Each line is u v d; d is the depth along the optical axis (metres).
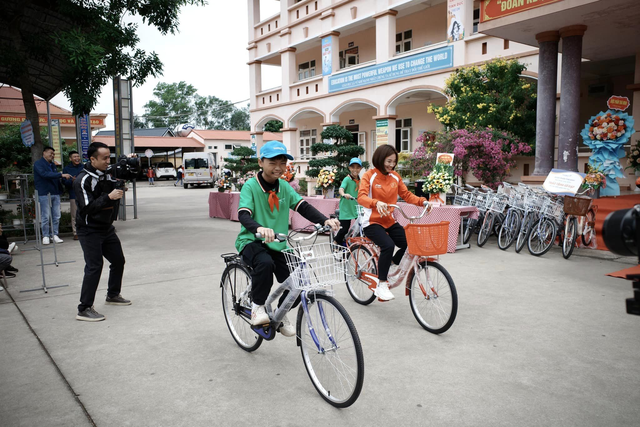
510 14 8.13
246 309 3.47
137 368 3.38
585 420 2.62
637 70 10.23
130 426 2.62
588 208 6.39
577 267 6.27
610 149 8.53
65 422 2.66
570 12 7.53
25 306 4.87
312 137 22.52
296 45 19.09
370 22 16.61
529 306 4.64
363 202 4.22
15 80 11.40
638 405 2.77
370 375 3.21
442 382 3.09
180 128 45.16
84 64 8.41
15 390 3.05
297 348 3.74
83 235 4.38
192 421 2.67
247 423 2.65
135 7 9.20
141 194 23.44
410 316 4.46
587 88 13.80
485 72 11.15
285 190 3.35
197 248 8.11
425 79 13.44
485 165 9.66
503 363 3.36
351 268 4.74
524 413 2.70
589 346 3.64
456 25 12.45
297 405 2.85
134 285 5.68
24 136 10.61
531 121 11.05
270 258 3.16
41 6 9.15
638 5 7.17
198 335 4.03
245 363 3.46
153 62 9.60
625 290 5.15
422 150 10.73
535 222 7.28
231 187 12.72
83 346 3.79
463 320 4.27
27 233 9.23
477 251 7.48
